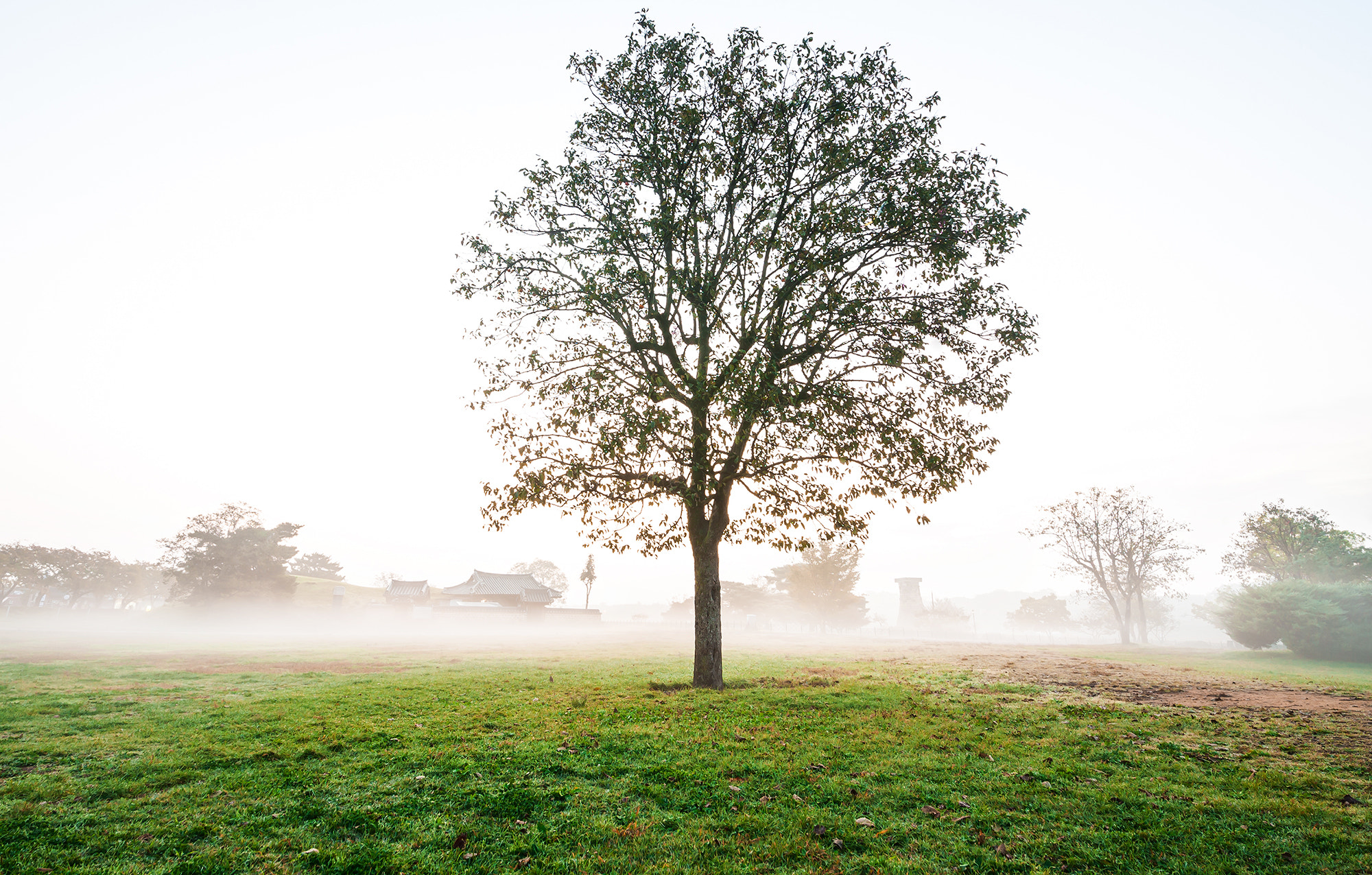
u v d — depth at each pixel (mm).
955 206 15547
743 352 15094
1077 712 11695
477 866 5102
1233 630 37406
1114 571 62000
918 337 15617
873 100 16062
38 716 10500
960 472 15188
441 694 13328
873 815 6402
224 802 6414
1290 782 7441
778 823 6098
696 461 14438
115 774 7227
